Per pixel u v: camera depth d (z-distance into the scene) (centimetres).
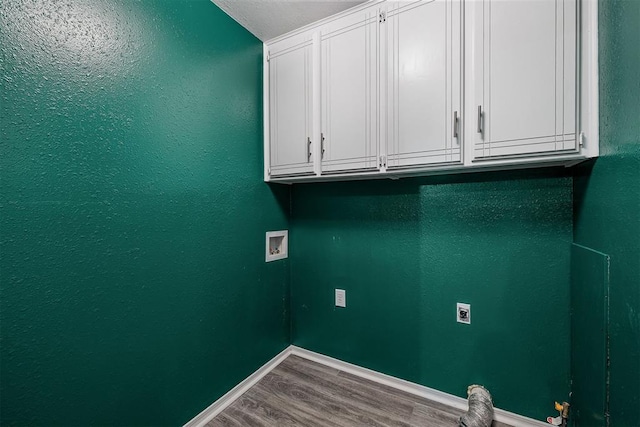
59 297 90
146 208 115
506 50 110
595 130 98
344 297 185
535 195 133
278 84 173
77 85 93
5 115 78
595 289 97
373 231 174
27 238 83
